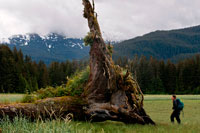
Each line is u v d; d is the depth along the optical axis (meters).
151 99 34.84
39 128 6.79
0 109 9.44
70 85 12.30
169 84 97.69
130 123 11.03
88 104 11.02
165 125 11.32
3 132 6.89
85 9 12.10
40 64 106.19
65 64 106.38
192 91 92.69
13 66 64.75
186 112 20.95
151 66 100.44
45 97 11.70
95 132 8.40
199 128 10.45
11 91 60.28
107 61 11.17
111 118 10.73
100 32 11.91
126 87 11.15
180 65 102.00
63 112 10.62
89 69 12.73
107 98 11.19
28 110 9.93
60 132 6.67
